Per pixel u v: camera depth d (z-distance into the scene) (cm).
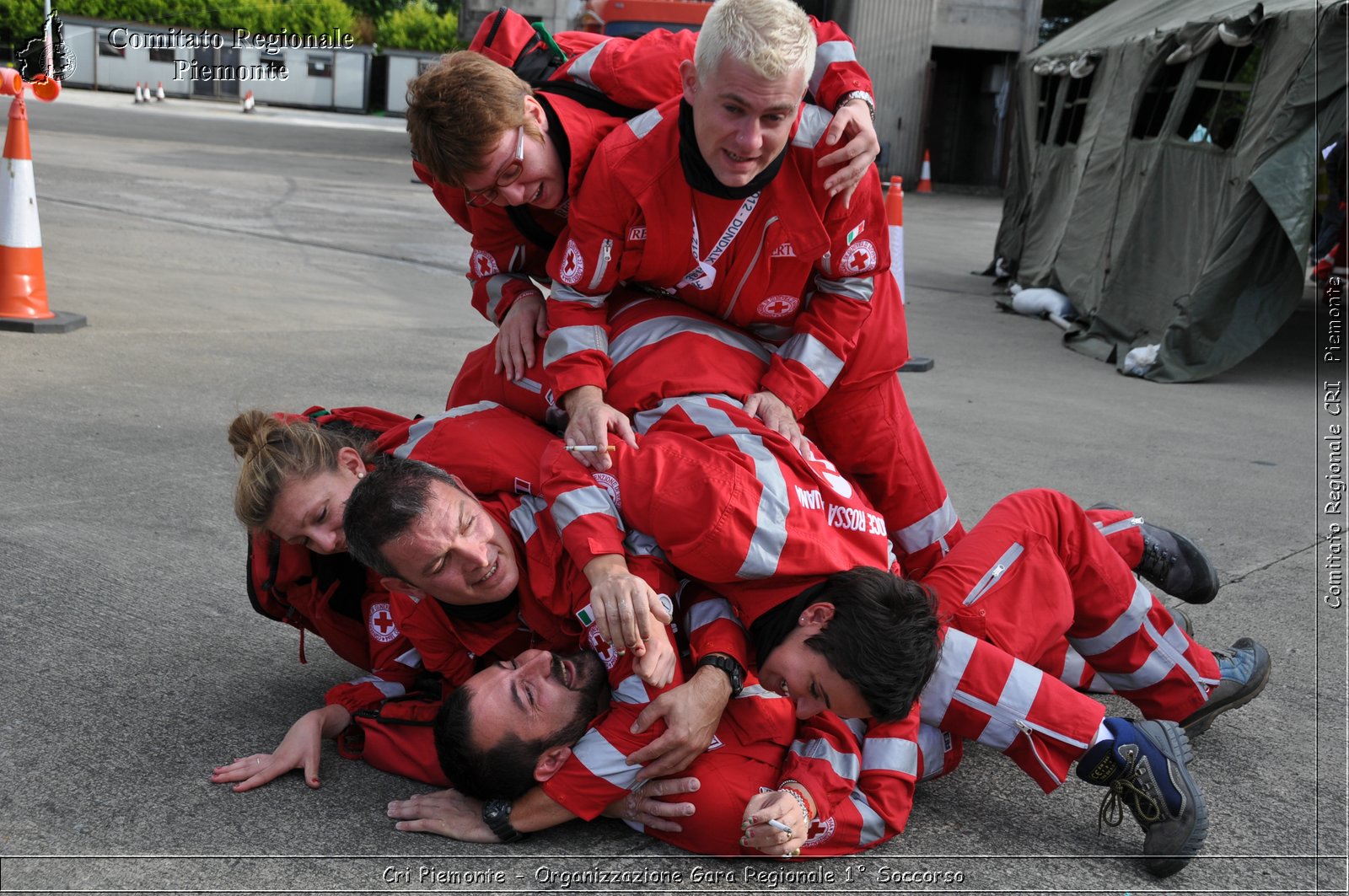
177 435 461
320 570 266
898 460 305
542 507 246
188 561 348
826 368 273
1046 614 261
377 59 3494
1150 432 586
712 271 267
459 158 243
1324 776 269
